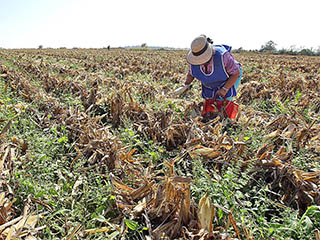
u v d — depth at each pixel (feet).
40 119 13.58
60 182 8.82
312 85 22.95
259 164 9.03
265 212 7.90
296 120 12.29
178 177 6.84
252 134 11.18
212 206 6.42
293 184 8.23
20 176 8.36
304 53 153.38
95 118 13.52
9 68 28.02
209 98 13.47
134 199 7.75
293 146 10.62
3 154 9.21
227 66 11.95
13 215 7.34
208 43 11.42
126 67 36.70
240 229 6.67
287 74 32.14
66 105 15.69
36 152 10.21
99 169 9.52
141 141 11.73
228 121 12.78
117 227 7.00
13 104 15.28
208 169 9.37
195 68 12.52
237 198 7.39
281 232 6.72
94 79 21.59
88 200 7.85
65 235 6.89
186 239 6.35
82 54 74.13
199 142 10.42
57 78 22.72
